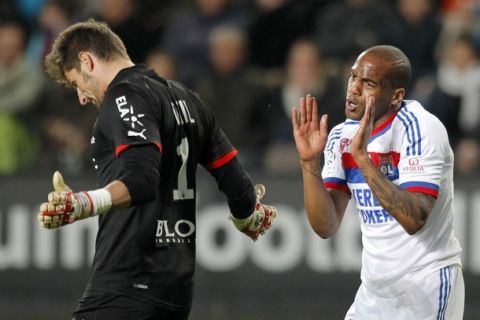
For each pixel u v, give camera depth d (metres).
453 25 37.81
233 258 32.22
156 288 16.73
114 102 16.22
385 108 17.02
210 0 38.12
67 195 14.70
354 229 31.55
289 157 33.69
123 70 16.91
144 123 15.96
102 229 16.88
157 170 15.76
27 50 39.91
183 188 17.11
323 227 18.00
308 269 31.86
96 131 16.53
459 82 35.34
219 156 17.84
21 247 32.84
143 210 16.66
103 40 17.05
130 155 15.66
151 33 38.25
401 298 17.70
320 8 38.06
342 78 35.09
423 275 17.50
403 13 37.34
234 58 35.75
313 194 17.69
